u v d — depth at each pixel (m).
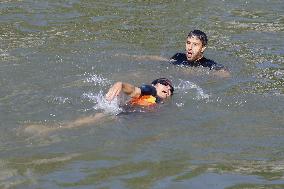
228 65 24.88
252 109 19.41
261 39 29.33
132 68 23.61
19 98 19.45
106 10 34.12
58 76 21.94
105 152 15.78
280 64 25.08
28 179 14.12
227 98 20.39
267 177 14.75
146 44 27.80
